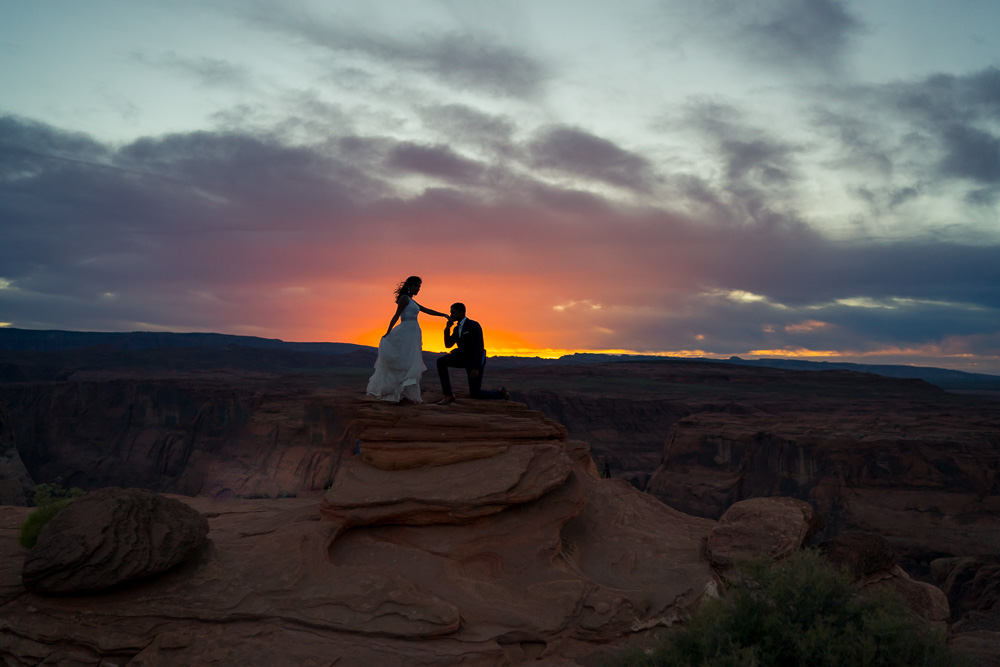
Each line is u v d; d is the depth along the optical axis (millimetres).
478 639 6348
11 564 6918
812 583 5441
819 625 4977
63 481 116938
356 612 6352
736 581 5734
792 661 5121
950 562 33281
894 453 65000
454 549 8039
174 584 6555
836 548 9414
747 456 77875
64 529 6395
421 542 8156
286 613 6266
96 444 125625
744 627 5250
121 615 6066
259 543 7480
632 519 10703
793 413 113875
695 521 11336
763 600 5496
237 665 5559
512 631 6605
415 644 6074
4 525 8586
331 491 8656
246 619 6184
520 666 6281
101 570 6164
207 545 7402
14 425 123250
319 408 103188
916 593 9469
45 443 124125
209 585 6602
